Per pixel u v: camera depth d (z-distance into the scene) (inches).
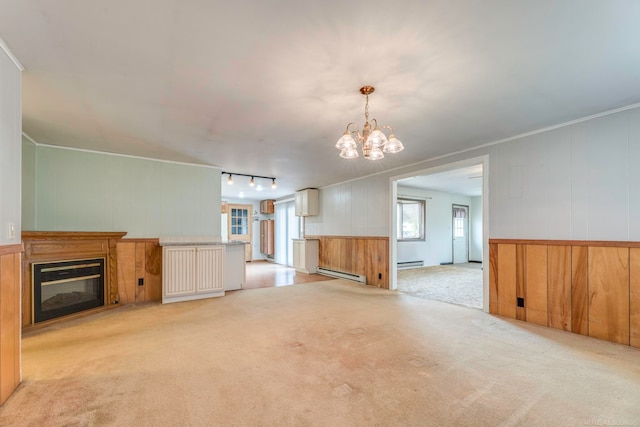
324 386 77.8
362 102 100.5
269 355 96.7
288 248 363.3
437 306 158.9
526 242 133.5
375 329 121.9
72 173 156.9
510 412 66.9
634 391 75.5
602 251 112.0
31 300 123.6
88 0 55.2
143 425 62.4
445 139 142.1
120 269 166.9
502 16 60.1
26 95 95.0
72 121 117.9
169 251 167.5
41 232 123.6
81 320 133.6
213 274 180.7
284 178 245.9
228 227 385.7
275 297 180.5
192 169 193.5
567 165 121.2
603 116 111.8
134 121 118.0
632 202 105.4
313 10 58.5
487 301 146.7
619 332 107.5
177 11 58.4
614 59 75.6
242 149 159.2
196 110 107.3
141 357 94.8
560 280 122.9
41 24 62.0
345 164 194.9
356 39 67.6
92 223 161.6
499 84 88.7
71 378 81.3
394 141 93.4
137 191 174.6
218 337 112.7
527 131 131.3
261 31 64.7
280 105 102.9
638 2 55.9
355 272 240.7
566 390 76.0
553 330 121.3
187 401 70.9
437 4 56.9
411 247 317.1
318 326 125.6
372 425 62.7
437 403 70.4
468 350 100.9
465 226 371.9
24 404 69.1
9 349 72.5
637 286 104.0
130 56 74.1
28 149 140.9
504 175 141.9
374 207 223.9
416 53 72.9
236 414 66.2
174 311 148.7
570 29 64.1
